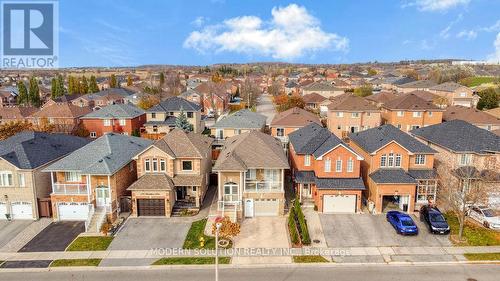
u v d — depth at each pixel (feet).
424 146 134.00
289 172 158.51
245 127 191.62
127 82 561.84
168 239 105.50
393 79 505.66
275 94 464.24
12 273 88.84
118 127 218.18
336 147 124.77
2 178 117.39
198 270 89.76
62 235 108.88
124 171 127.65
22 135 137.18
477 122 199.31
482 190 109.40
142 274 88.02
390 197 134.41
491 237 105.60
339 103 232.32
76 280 85.61
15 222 118.11
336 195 122.93
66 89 478.18
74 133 208.23
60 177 122.72
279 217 121.60
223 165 118.42
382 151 128.88
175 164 127.95
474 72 601.62
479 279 85.15
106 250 99.45
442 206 127.13
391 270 89.35
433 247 100.42
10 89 436.35
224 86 446.60
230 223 99.30
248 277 86.38
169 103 244.63
